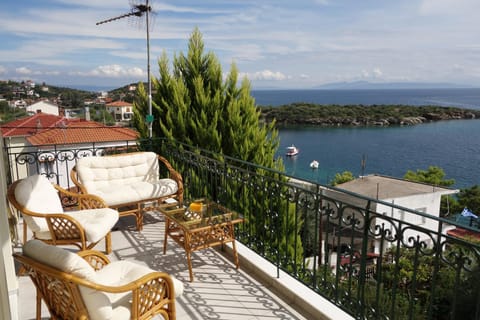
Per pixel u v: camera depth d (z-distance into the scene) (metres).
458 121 57.88
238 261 3.40
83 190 3.83
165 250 3.56
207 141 6.24
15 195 2.93
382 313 2.31
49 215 2.84
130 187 4.25
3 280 2.01
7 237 2.42
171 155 5.54
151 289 1.90
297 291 2.78
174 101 6.32
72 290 1.64
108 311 1.73
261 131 6.53
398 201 16.78
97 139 14.78
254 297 2.84
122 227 4.27
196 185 4.93
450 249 1.86
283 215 4.94
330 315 2.48
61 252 1.65
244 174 3.62
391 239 2.13
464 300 3.38
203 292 2.89
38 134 14.91
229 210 3.44
